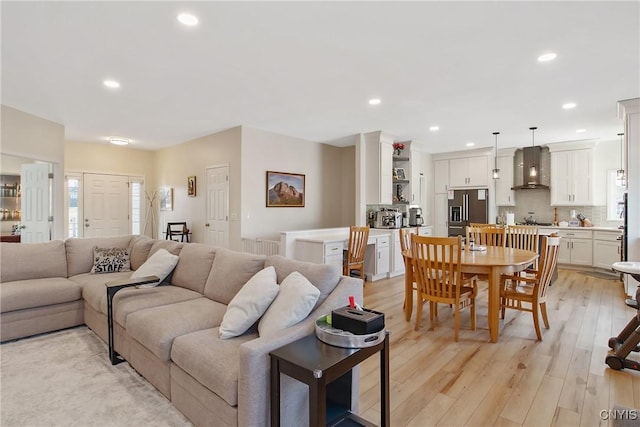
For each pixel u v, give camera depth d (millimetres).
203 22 2402
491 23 2398
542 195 7227
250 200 5609
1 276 3301
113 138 6453
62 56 2947
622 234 5117
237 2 2164
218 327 2207
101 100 4168
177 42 2695
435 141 6617
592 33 2529
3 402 2088
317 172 6758
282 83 3564
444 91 3779
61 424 1886
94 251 3885
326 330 1633
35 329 3117
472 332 3318
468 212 7406
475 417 1971
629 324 2713
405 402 2121
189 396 1872
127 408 2031
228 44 2725
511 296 3268
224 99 4102
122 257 3898
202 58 2982
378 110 4520
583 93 3838
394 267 5910
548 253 3107
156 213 7863
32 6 2201
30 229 5344
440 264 3268
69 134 6172
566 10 2236
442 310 4027
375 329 1620
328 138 6414
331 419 1740
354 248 4922
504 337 3180
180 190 7023
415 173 6836
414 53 2863
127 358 2494
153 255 3338
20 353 2787
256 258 2590
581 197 6578
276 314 1886
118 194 7445
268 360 1560
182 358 1881
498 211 7664
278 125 5418
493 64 3074
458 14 2289
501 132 5812
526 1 2141
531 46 2734
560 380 2383
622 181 5879
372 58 2959
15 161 5395
